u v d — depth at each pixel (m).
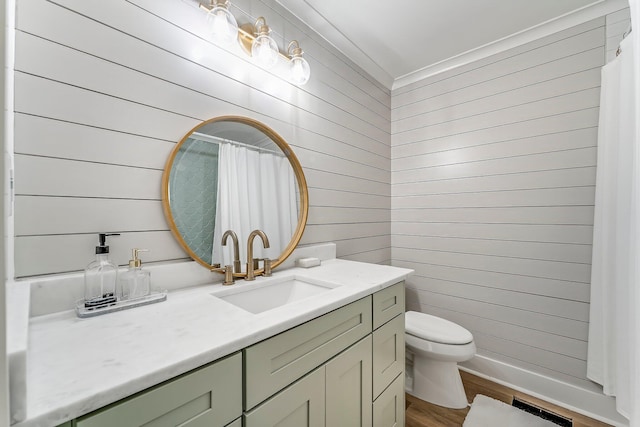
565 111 1.58
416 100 2.19
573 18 1.55
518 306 1.74
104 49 0.82
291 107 1.44
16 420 0.34
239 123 1.19
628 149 1.19
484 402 1.60
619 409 1.21
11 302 0.53
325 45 1.67
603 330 1.38
